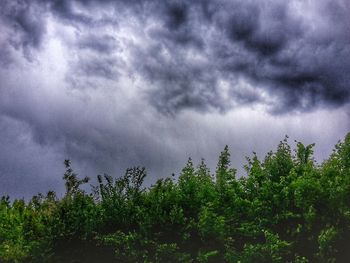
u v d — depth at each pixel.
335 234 11.45
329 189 12.06
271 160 13.70
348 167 12.63
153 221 13.38
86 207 14.14
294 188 12.47
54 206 14.45
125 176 14.35
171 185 14.20
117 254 13.20
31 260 14.02
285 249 11.95
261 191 13.09
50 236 13.80
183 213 13.54
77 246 13.82
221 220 12.56
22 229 14.67
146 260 12.84
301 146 13.67
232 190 13.24
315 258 11.84
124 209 13.90
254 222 12.68
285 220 12.43
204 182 14.05
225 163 14.06
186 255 12.70
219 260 12.71
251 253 11.98
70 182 14.87
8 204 17.08
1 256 14.27
